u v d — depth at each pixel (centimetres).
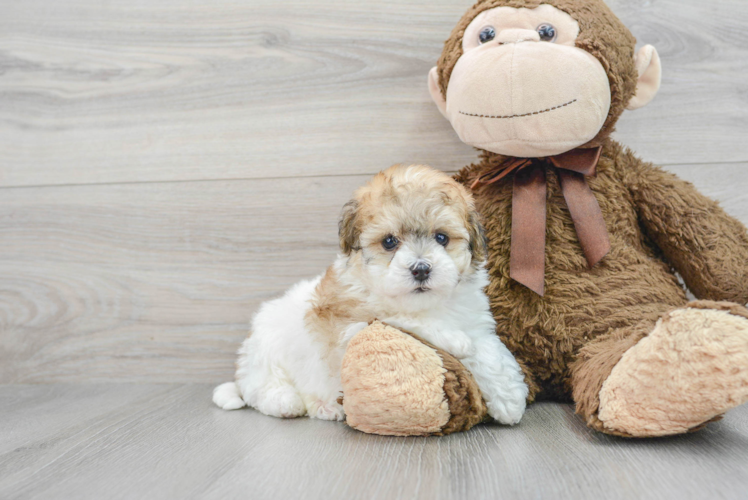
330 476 122
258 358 187
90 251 245
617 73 176
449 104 187
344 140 235
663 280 183
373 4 232
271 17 237
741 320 124
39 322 246
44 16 246
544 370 183
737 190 223
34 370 247
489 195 195
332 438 152
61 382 246
